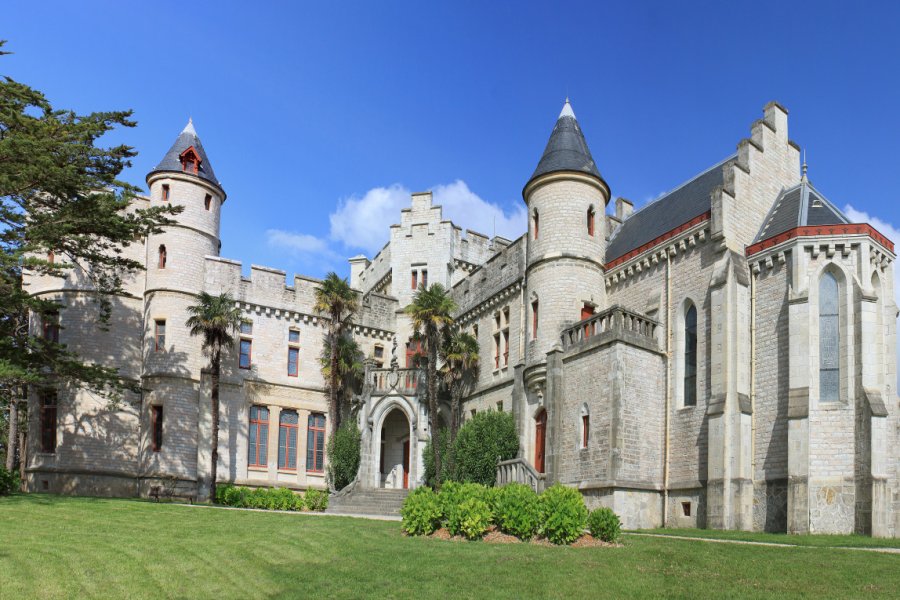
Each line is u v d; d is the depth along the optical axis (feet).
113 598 47.60
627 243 121.60
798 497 83.46
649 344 100.94
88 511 83.97
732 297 93.81
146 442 127.65
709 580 51.52
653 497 96.58
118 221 95.20
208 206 140.56
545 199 118.32
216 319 123.03
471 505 68.18
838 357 87.35
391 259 166.91
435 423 122.52
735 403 91.04
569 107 126.11
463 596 48.62
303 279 147.33
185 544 62.49
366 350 153.69
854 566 54.90
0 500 92.07
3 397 126.11
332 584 51.62
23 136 86.43
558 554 59.52
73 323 131.54
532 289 117.50
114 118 97.19
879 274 90.22
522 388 115.75
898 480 85.35
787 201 102.32
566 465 101.71
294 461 140.87
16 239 91.81
